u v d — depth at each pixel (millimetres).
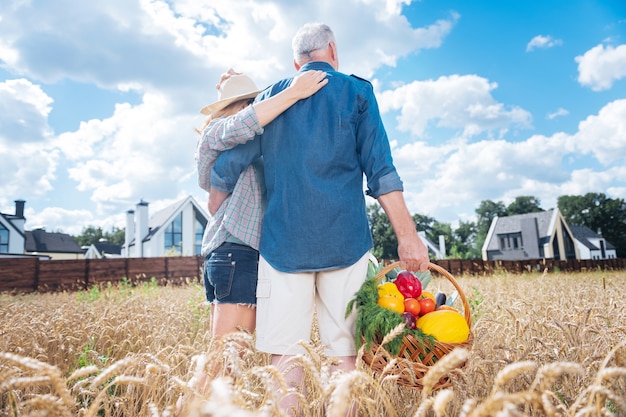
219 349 1721
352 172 2365
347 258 2264
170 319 4547
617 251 93625
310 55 2596
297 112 2381
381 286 2338
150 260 20656
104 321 3967
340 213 2266
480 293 6828
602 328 2639
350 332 2270
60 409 1223
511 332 3223
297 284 2295
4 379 1243
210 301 2773
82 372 1281
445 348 1947
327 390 1252
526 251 58219
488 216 104500
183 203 36625
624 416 1846
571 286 8195
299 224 2268
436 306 2539
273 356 2314
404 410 2176
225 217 2564
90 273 19328
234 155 2570
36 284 18219
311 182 2273
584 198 97750
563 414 1604
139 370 2275
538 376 1138
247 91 2979
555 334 3207
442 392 1025
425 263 2250
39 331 3484
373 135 2379
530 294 6805
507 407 955
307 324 2330
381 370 2080
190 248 36312
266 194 2721
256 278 2621
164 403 2164
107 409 2014
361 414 1924
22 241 43281
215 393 769
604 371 1216
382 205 2311
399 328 1757
